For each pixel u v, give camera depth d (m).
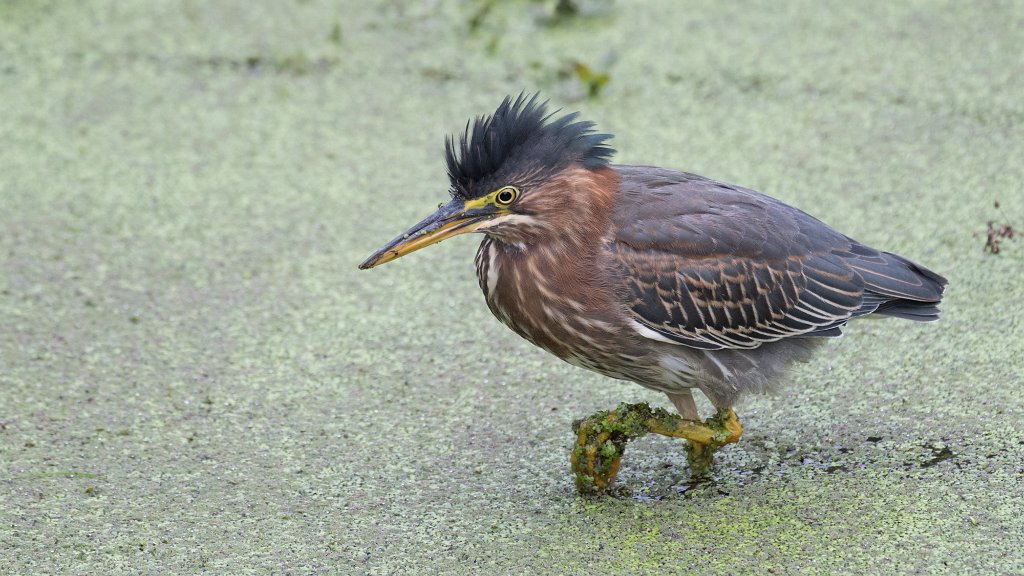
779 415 10.80
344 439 10.73
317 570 9.10
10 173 14.86
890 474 9.84
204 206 14.26
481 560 9.14
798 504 9.58
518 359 11.78
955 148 14.40
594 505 9.77
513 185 9.77
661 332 9.95
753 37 17.05
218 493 10.04
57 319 12.36
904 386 10.94
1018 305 11.77
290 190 14.55
